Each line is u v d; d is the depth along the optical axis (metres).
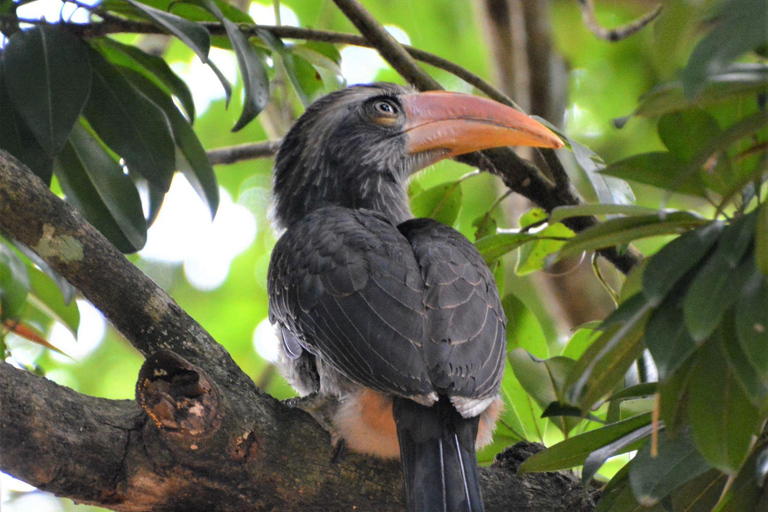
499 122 9.39
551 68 12.62
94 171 8.05
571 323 12.78
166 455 5.96
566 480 7.36
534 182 9.35
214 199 8.38
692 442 5.58
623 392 6.59
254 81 7.81
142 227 8.09
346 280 6.91
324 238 7.36
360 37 9.12
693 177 5.50
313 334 6.88
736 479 5.96
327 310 6.84
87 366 15.62
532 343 8.97
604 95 15.88
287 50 9.03
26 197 6.30
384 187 9.84
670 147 5.55
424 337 6.56
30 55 7.39
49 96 7.30
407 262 7.09
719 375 4.96
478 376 6.47
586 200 11.69
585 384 5.77
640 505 6.20
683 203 13.06
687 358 5.10
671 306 4.99
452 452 6.22
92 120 7.95
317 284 7.02
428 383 6.31
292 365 8.30
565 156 12.05
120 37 13.91
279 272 7.59
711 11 3.83
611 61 15.66
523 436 8.52
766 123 4.39
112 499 6.02
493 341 6.80
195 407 5.83
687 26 4.22
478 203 15.84
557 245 9.51
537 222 8.68
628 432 6.34
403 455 6.23
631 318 5.12
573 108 16.03
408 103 9.96
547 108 12.59
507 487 7.20
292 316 7.20
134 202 8.11
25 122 7.55
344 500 6.56
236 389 6.46
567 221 9.15
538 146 9.23
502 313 7.38
